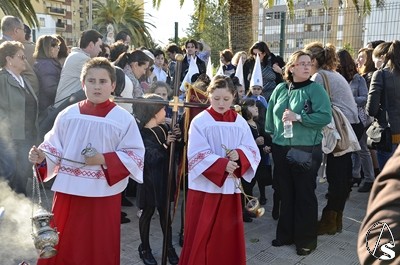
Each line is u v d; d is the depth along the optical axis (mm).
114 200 2586
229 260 2912
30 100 4027
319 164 3688
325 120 3447
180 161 3531
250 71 6273
